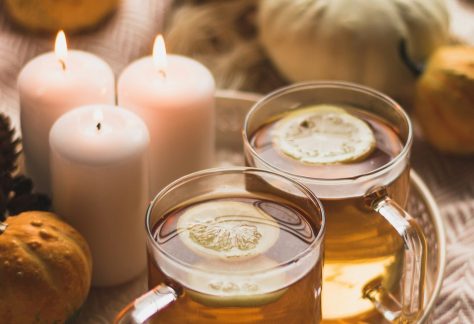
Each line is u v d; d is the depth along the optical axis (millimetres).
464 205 790
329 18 875
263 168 613
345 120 666
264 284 548
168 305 555
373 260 623
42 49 928
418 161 843
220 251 571
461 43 937
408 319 634
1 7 949
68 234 643
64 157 662
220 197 604
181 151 733
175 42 950
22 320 620
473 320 696
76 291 633
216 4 983
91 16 942
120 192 669
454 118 816
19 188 703
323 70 888
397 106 651
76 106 722
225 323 556
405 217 601
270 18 905
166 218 593
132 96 725
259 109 659
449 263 733
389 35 867
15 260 616
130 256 692
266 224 586
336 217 610
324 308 643
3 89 893
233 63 938
